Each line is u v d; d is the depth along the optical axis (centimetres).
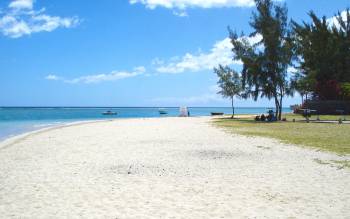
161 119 5744
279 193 977
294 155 1656
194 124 4131
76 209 825
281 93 4794
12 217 770
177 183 1091
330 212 815
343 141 2236
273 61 4691
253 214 798
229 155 1648
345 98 6338
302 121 4481
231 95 5994
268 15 4716
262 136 2562
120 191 991
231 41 4847
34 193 966
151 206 852
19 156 1627
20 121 5525
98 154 1688
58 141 2267
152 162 1459
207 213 802
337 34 7112
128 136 2608
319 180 1138
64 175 1202
